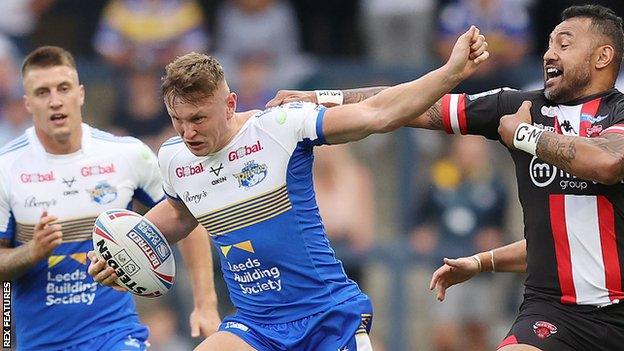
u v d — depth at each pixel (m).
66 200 28.00
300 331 24.73
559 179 24.45
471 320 43.88
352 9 50.06
